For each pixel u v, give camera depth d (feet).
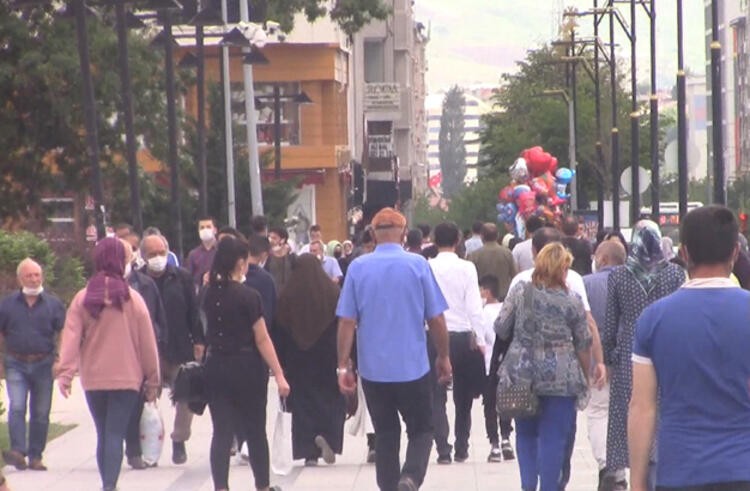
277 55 617.21
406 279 124.98
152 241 172.45
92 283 136.36
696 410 66.39
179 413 167.63
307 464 167.12
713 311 66.80
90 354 135.54
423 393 125.49
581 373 124.98
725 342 66.28
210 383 130.41
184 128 437.58
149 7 262.67
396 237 127.13
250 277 164.35
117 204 400.47
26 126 387.34
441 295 126.11
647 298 126.11
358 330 126.11
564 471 129.49
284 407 156.87
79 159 391.04
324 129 625.82
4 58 375.45
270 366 130.72
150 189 403.75
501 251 212.84
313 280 162.20
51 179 399.24
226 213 444.96
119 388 134.92
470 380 165.07
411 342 124.98
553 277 125.39
